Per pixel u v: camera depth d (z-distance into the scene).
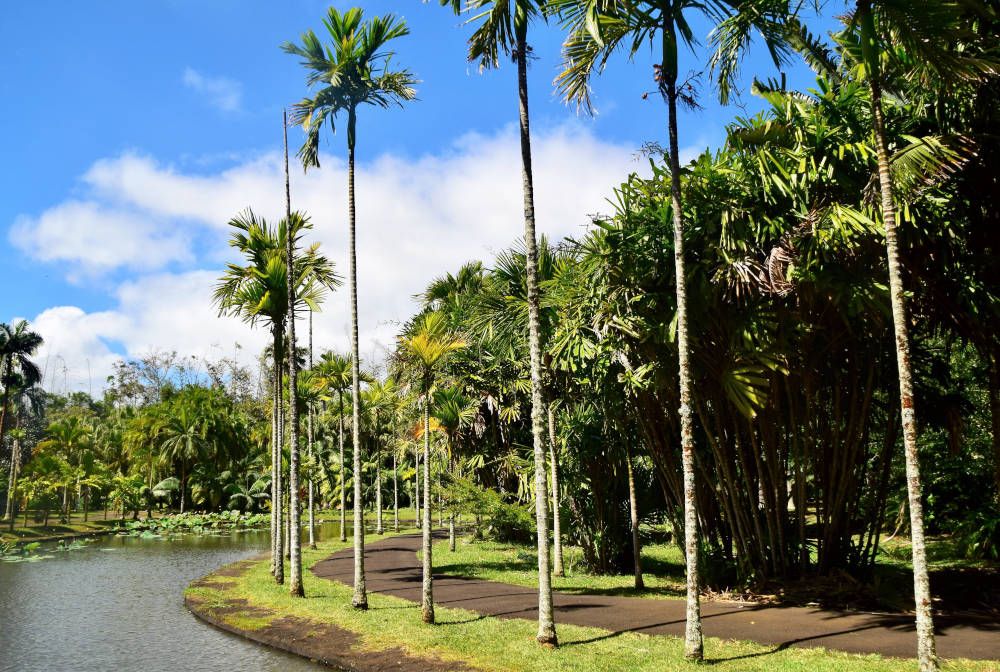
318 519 47.56
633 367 12.95
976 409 16.30
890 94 10.69
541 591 9.04
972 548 17.03
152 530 43.88
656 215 11.95
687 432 8.28
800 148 10.76
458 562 20.17
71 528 45.09
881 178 7.15
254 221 16.98
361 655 9.16
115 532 43.06
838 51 11.70
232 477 54.56
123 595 17.00
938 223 9.75
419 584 15.71
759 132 11.10
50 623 13.44
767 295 10.84
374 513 52.69
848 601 11.27
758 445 13.13
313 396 34.88
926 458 18.84
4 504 54.34
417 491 37.91
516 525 24.52
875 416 14.34
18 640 11.81
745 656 7.96
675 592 13.63
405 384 13.29
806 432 12.35
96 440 61.91
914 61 7.73
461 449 23.53
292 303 14.81
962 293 10.92
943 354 14.30
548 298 14.41
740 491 13.68
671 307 11.57
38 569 23.47
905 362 6.83
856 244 9.85
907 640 8.45
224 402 57.44
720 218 11.20
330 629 10.72
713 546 13.92
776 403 12.30
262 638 10.88
